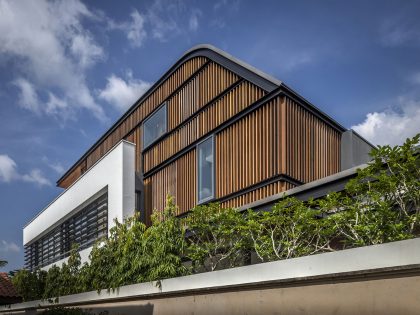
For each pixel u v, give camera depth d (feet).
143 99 60.29
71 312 38.45
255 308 21.02
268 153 37.65
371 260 16.08
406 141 19.70
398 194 19.86
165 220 34.99
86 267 41.83
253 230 26.99
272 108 38.06
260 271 20.90
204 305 24.71
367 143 49.06
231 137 42.22
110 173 50.44
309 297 18.26
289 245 23.62
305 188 28.02
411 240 14.98
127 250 35.06
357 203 21.06
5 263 58.18
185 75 51.52
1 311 58.80
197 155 46.70
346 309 16.67
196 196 45.88
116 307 34.30
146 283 30.35
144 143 58.80
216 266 32.14
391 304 15.19
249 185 38.86
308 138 39.58
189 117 49.08
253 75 40.63
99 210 53.88
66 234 63.98
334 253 17.47
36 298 53.11
